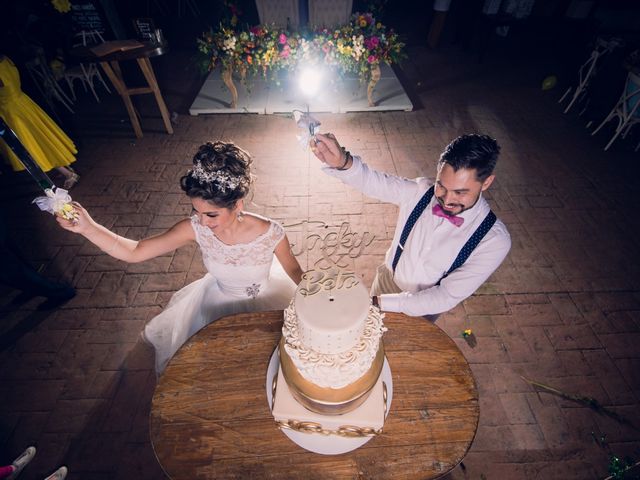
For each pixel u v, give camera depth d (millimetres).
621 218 4234
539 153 5219
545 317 3270
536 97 6523
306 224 4137
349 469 1493
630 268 3691
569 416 2676
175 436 1577
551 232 4070
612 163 5031
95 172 4914
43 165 4320
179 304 2699
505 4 7242
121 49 4707
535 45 8289
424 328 1949
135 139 5539
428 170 4957
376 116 6047
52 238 3977
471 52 8000
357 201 4430
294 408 1496
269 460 1515
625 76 5320
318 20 6473
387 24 9406
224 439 1567
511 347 3064
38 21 5773
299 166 4965
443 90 6715
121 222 4219
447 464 1505
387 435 1580
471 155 1426
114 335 3150
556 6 7734
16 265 2924
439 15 7609
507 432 2592
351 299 1380
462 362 1812
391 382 1742
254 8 9719
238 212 2006
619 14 7938
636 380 2873
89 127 5781
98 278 3582
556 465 2447
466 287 1803
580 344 3084
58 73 5754
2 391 2803
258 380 1750
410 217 1946
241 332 1941
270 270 2658
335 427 1514
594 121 5754
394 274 2168
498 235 1725
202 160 1717
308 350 1387
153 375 2885
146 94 6598
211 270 2299
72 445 2531
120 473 2410
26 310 3312
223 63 5406
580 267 3695
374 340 1465
